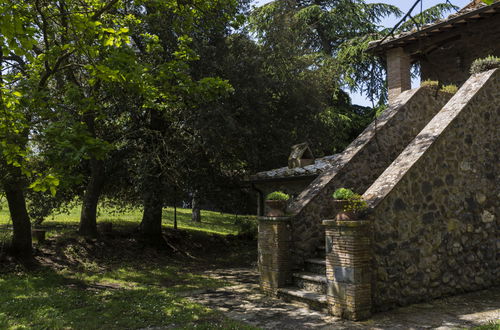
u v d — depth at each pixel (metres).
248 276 10.73
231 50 13.62
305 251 7.98
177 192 12.68
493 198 7.90
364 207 6.18
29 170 6.47
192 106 10.84
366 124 21.84
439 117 7.68
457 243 7.26
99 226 14.17
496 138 8.06
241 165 14.84
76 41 6.36
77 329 5.68
